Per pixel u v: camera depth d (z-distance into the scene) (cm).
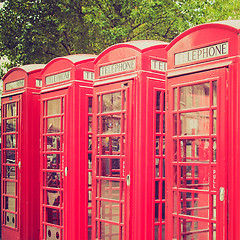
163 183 696
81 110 787
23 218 923
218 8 1652
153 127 673
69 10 1539
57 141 823
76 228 774
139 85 662
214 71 536
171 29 1608
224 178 519
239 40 516
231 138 517
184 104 575
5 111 999
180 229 575
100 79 721
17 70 970
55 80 834
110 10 1559
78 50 1569
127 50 684
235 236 508
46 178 837
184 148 583
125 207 664
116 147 689
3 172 987
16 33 1580
